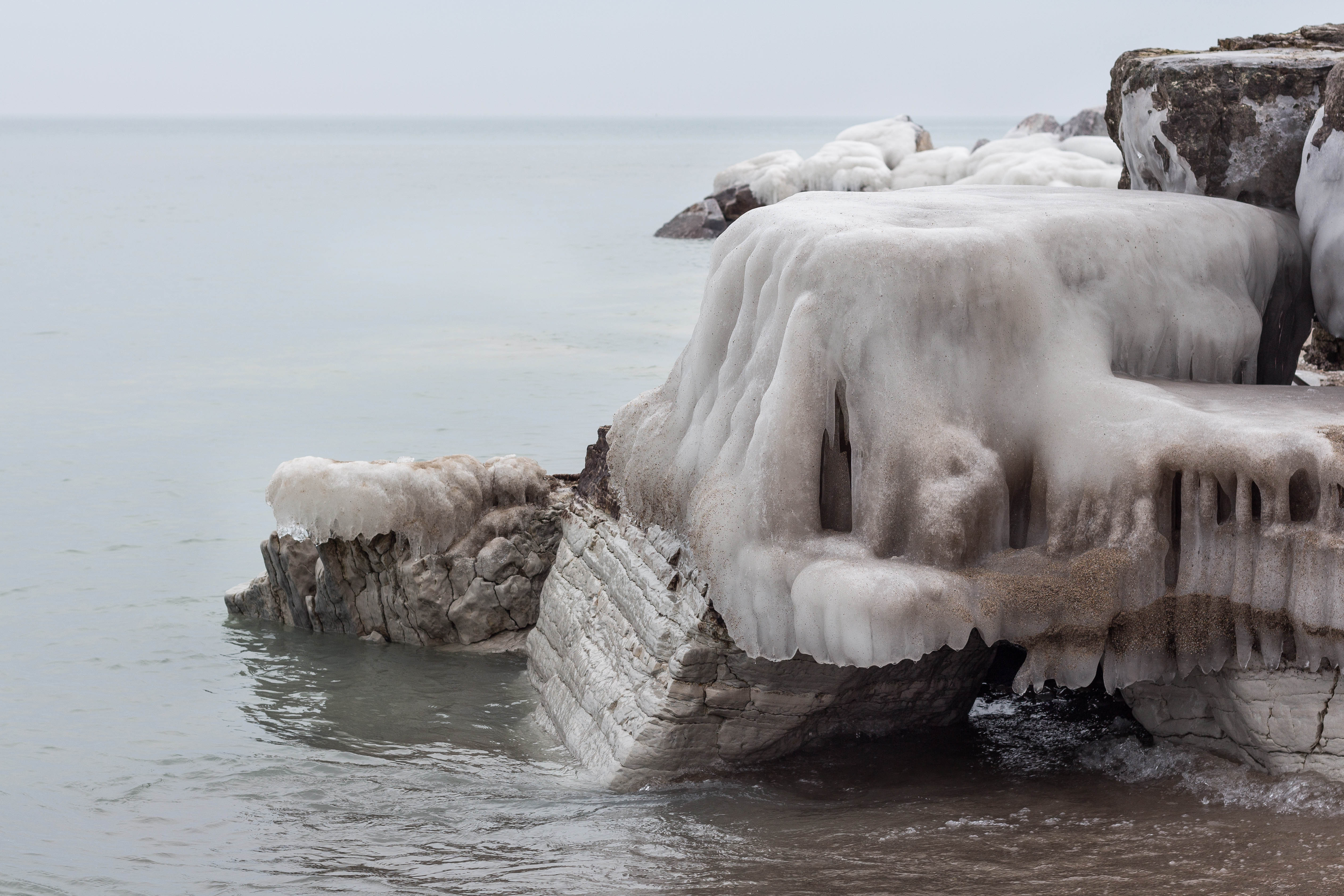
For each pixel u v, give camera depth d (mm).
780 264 6727
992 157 39688
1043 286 6512
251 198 75188
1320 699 5848
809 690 6879
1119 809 6031
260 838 6367
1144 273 6836
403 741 7938
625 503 7855
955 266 6332
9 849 6266
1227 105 8188
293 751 7738
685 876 5578
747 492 6422
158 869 6008
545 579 9719
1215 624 5914
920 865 5504
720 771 6953
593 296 31797
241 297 32625
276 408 18734
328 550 9812
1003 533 6238
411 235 50250
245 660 9508
